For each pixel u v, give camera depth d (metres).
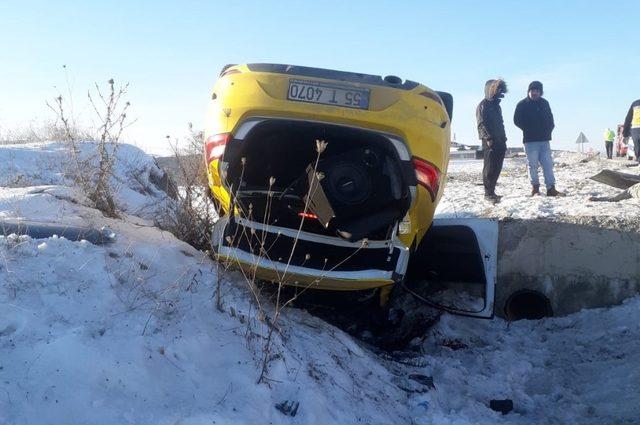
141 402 3.39
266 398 3.81
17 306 3.79
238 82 5.51
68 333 3.62
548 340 6.47
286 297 5.76
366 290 5.98
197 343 4.02
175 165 7.20
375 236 5.55
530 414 5.00
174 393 3.57
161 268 4.92
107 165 6.38
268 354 4.17
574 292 6.98
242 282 5.36
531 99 10.95
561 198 9.93
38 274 4.14
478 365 5.89
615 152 31.83
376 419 4.20
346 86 5.36
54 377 3.34
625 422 4.59
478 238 6.94
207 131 5.64
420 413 4.59
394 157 5.33
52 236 4.65
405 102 5.36
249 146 5.61
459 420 4.57
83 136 8.17
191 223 6.32
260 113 5.38
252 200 5.62
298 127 5.39
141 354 3.70
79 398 3.27
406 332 6.50
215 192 5.80
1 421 3.00
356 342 5.57
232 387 3.79
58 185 6.61
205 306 4.53
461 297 7.06
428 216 5.70
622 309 6.61
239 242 5.33
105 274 4.36
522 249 7.14
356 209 5.41
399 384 4.93
